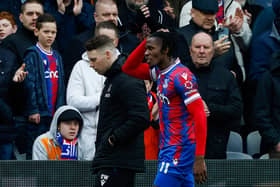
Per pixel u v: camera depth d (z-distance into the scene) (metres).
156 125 26.47
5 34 30.33
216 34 30.36
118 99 21.33
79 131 26.95
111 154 21.19
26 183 25.34
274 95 26.89
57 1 30.88
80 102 27.12
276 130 26.84
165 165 20.31
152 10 30.86
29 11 28.86
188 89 19.81
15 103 27.59
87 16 31.61
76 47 29.28
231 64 30.14
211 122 26.70
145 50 20.66
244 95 30.53
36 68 27.66
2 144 26.97
